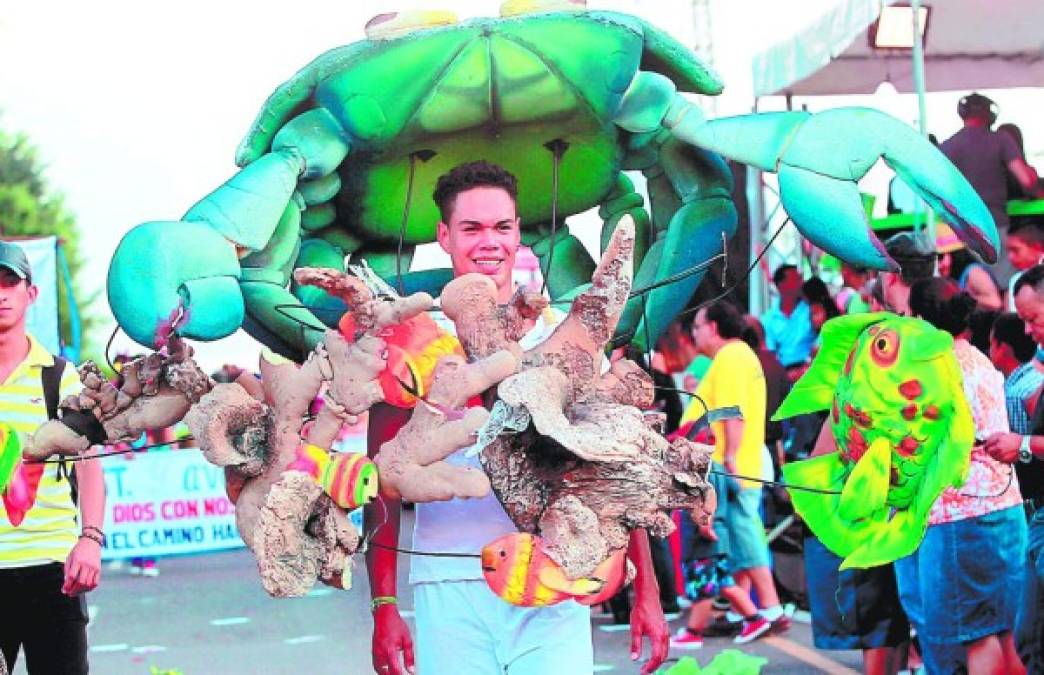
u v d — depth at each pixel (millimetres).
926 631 5629
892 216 9148
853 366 3543
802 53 11016
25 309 4719
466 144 4367
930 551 5523
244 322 4359
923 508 3451
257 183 4008
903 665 7152
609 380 3186
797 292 11438
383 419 3633
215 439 2961
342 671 8266
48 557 4664
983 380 5398
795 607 9352
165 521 12969
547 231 4871
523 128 4344
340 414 2979
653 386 3223
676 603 9320
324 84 4133
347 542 2967
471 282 3160
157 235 3510
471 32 4141
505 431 2932
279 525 2885
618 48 4195
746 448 8211
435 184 4461
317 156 4148
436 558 3598
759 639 8547
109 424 3217
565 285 4898
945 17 10172
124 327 3473
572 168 4547
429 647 3625
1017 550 5508
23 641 4727
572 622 3576
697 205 4570
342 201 4477
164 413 3162
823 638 6426
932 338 3436
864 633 6320
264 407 3012
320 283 2953
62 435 3186
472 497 3004
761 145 3834
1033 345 6156
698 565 8484
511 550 3004
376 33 4254
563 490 2998
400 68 4129
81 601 4781
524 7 4352
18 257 4707
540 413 2885
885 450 3465
